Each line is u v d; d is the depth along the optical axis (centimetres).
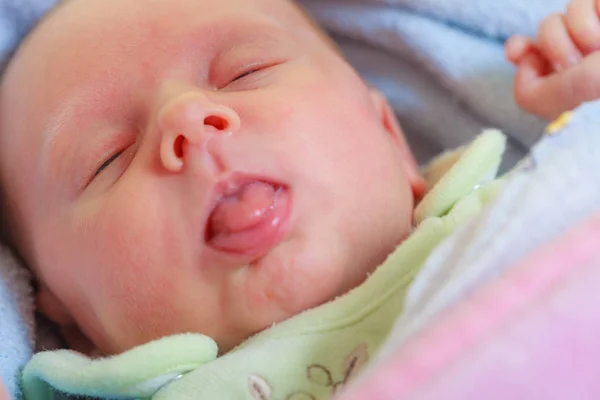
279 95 80
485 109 107
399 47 112
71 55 86
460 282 53
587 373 44
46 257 88
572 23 89
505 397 42
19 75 91
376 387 43
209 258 74
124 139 81
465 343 44
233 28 86
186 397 71
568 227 54
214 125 72
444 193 87
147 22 86
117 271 77
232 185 72
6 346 84
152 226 74
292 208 74
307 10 116
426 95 114
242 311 74
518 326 45
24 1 99
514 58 96
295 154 76
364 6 113
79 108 83
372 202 80
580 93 88
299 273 73
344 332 72
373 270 79
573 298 46
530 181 61
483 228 58
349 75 91
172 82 82
